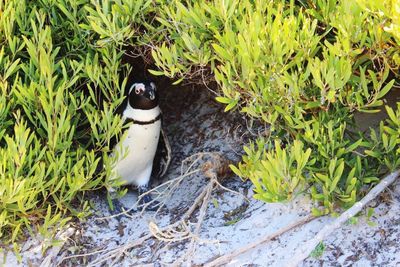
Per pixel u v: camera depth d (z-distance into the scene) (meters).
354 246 7.02
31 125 7.82
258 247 7.27
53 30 7.89
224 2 6.73
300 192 6.98
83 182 7.45
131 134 8.42
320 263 6.97
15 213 7.44
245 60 6.48
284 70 6.61
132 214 8.45
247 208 7.98
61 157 7.25
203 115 9.56
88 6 7.65
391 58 6.73
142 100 8.32
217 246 7.45
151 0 7.34
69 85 7.44
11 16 7.44
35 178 7.18
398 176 7.14
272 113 6.91
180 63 7.33
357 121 7.69
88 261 7.84
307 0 7.16
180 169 9.21
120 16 7.39
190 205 8.40
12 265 7.69
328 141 6.93
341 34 6.63
